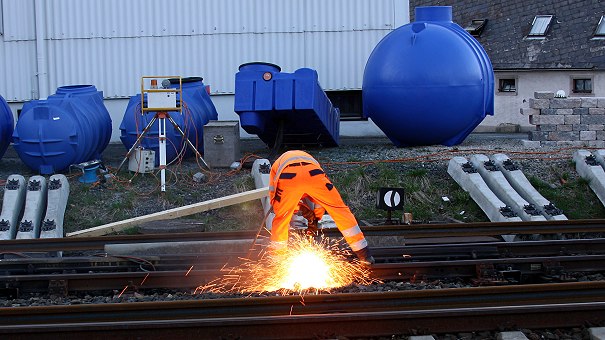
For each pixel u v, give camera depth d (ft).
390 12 67.15
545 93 53.98
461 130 54.95
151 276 29.94
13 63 67.15
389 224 37.78
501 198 43.16
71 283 29.81
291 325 23.63
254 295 28.14
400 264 30.94
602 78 108.47
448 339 23.77
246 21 67.46
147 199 43.91
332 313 24.84
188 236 34.47
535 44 112.16
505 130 110.01
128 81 67.87
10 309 23.91
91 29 67.51
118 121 68.13
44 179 44.01
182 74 67.82
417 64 53.01
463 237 36.09
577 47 110.01
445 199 43.57
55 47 67.51
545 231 36.40
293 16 67.36
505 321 24.36
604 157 46.83
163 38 67.62
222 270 30.37
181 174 47.55
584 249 34.37
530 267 31.73
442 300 25.49
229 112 68.18
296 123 53.11
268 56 67.62
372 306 25.22
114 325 23.03
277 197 28.30
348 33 67.36
